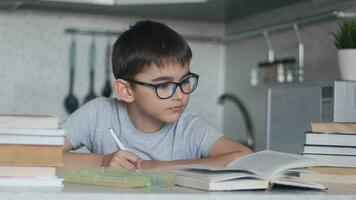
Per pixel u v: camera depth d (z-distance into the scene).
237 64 2.83
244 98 2.74
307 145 1.36
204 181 0.98
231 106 2.86
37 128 0.95
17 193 0.82
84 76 2.75
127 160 1.35
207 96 2.93
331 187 1.17
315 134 1.36
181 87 1.45
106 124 1.68
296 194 0.97
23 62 2.68
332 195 0.98
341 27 1.75
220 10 2.55
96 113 1.70
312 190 1.06
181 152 1.64
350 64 1.65
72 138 1.65
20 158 0.94
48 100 2.71
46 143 0.95
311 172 1.28
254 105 2.64
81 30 2.75
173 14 2.73
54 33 2.72
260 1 2.29
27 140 0.94
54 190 0.87
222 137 1.60
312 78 2.21
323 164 1.35
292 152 1.79
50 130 0.95
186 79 1.46
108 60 2.77
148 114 1.53
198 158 1.61
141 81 1.46
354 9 1.95
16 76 2.67
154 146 1.64
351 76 1.65
